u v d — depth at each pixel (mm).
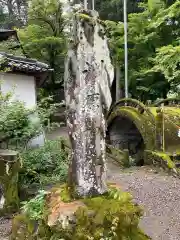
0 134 8211
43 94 20969
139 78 18281
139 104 11625
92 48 2871
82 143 2891
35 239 2971
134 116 11578
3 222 5844
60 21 21125
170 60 12477
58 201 2875
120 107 12961
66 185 3113
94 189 2902
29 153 8469
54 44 20469
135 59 18938
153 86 18062
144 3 20047
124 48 17609
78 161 2916
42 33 21359
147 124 10906
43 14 20938
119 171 9945
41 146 9805
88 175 2893
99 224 2602
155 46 17938
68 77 2953
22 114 8336
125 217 2674
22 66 10555
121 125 13797
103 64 2916
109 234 2594
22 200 6676
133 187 7926
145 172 9484
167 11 16016
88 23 2850
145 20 18469
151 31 18016
